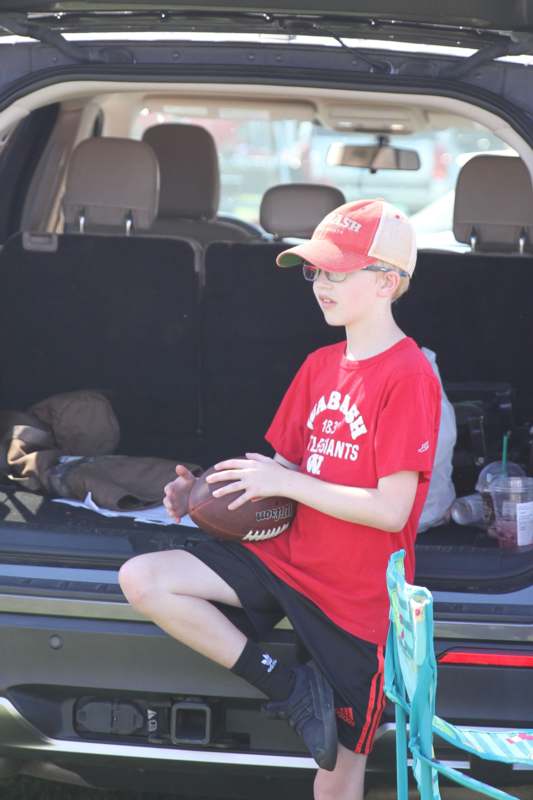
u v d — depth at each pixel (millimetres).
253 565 6129
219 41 7117
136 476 7848
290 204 10172
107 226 9344
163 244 9234
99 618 6230
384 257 5973
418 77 6895
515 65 6812
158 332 9461
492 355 9281
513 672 6082
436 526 7434
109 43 7160
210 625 5945
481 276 9078
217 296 9219
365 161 12891
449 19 6703
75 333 9516
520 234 9133
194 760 6242
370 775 6293
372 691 6016
